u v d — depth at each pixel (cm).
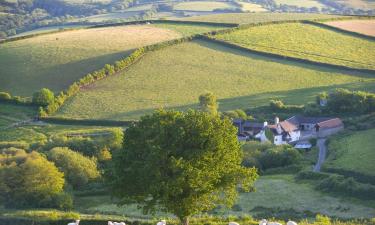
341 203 12212
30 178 12925
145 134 8144
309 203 12262
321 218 9519
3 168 13250
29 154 14500
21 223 9606
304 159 16175
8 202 12756
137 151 8156
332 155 16062
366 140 17000
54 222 9469
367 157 15100
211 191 8044
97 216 10356
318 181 13825
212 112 19688
